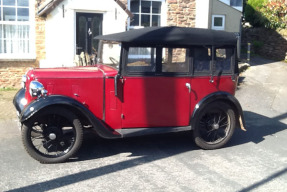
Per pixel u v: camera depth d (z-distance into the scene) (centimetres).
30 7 1075
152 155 578
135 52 550
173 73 570
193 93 585
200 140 600
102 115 557
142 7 1226
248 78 1259
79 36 1120
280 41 1670
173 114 581
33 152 518
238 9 1733
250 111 906
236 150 613
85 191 443
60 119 539
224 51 600
